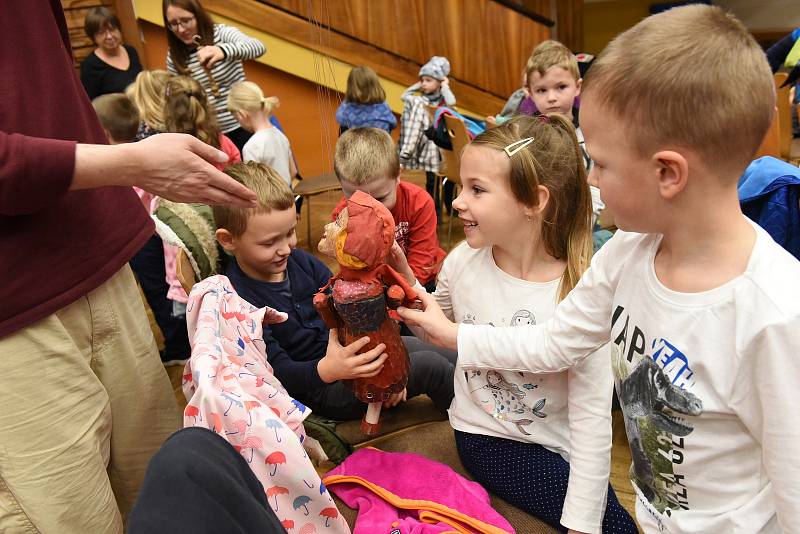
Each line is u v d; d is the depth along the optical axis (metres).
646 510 0.91
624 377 0.86
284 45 4.61
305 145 4.92
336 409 1.48
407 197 1.97
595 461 1.08
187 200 1.02
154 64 4.47
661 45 0.66
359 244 1.04
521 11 5.43
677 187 0.68
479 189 1.13
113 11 4.16
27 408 0.99
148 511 0.56
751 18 6.71
